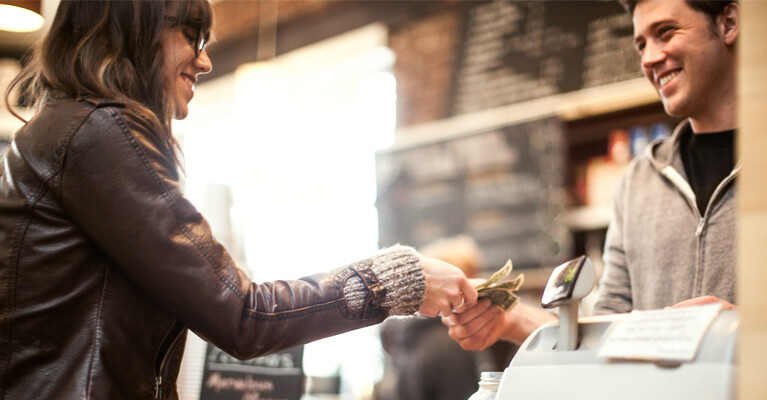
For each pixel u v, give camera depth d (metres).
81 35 1.18
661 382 0.87
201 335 1.10
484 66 4.05
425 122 4.28
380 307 1.18
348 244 4.71
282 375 1.91
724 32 1.52
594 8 3.66
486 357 2.99
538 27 3.86
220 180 5.20
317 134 4.98
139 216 1.06
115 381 1.07
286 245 4.88
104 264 1.10
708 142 1.62
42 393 1.04
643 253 1.66
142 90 1.20
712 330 0.85
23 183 1.10
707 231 1.52
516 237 3.83
